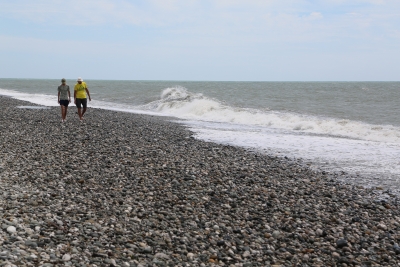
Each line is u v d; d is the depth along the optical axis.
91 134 16.25
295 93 62.44
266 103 40.06
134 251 5.73
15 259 4.95
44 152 12.00
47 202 7.42
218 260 5.71
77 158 11.45
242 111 29.61
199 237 6.39
